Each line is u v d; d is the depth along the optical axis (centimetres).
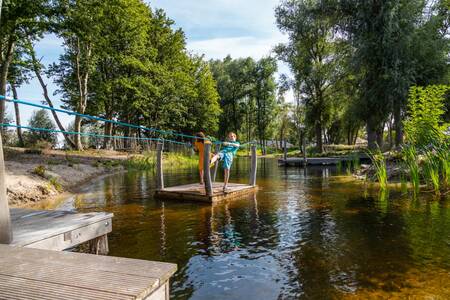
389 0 1966
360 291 339
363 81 2156
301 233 548
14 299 192
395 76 1881
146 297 208
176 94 3491
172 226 599
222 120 6372
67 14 2003
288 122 6606
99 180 1373
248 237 530
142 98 3097
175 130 4075
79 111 2478
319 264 412
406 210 700
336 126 5291
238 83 6153
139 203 830
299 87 3378
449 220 608
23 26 1952
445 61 1928
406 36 1891
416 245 474
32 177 992
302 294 335
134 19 2733
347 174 1588
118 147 3341
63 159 1736
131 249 475
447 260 416
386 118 2092
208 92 4491
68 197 922
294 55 3331
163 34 3712
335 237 521
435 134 956
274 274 385
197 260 431
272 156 4431
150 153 2562
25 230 384
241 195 957
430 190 942
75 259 260
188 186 1015
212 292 342
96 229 446
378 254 443
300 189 1077
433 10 2147
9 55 1972
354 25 2216
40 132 2667
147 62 3052
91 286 208
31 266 244
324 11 2434
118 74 2930
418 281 359
